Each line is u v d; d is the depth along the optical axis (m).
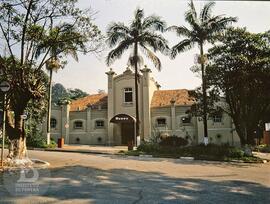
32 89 15.28
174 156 21.91
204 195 8.78
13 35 14.55
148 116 35.31
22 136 14.99
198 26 25.14
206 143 23.33
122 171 13.30
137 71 26.33
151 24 26.16
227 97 22.56
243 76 19.95
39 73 16.05
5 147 24.70
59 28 15.88
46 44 15.73
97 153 23.88
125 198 8.07
